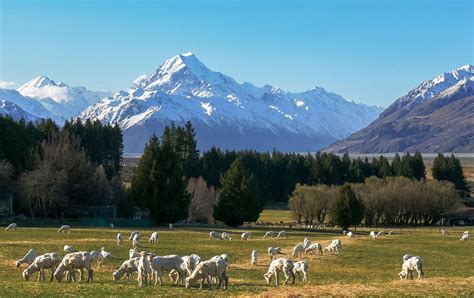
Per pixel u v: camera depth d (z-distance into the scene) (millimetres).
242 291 40625
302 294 38094
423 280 45938
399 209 167000
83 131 187500
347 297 37594
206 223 146875
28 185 124125
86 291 38812
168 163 127875
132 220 129625
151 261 43625
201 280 43938
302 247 69750
